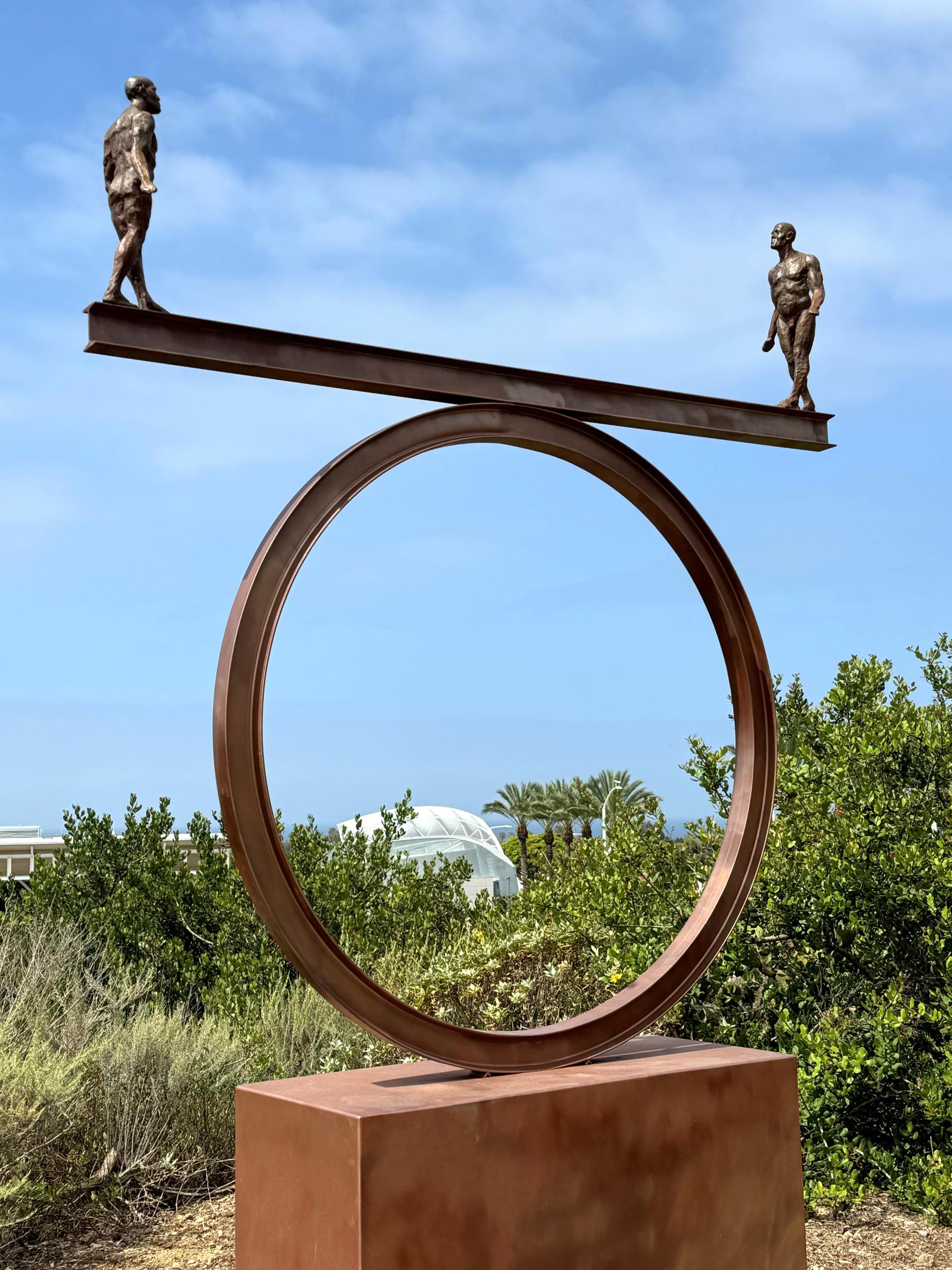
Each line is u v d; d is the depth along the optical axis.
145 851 6.95
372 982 2.40
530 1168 2.33
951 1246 3.66
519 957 4.94
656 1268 2.49
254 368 2.47
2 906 7.37
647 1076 2.56
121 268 2.29
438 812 14.95
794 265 3.38
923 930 4.47
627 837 5.22
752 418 3.26
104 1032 4.86
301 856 6.99
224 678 2.34
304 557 2.45
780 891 4.48
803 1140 4.06
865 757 4.86
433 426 2.67
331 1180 2.19
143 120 2.33
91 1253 3.72
